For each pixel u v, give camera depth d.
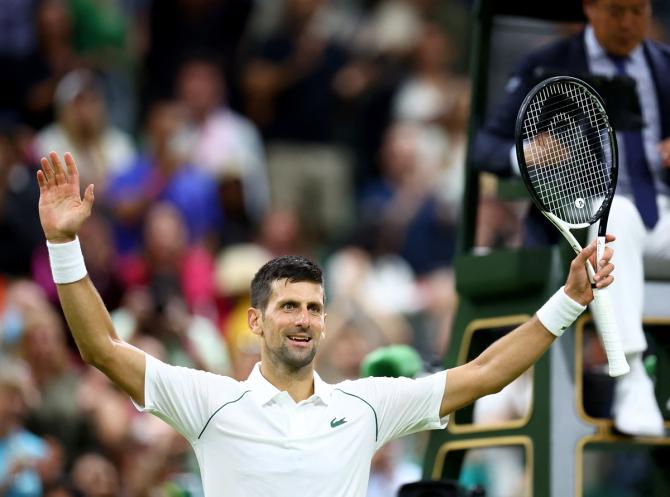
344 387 14.42
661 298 17.11
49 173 13.98
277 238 31.66
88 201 13.91
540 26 18.61
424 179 34.34
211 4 35.69
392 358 18.23
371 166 35.91
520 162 14.66
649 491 18.73
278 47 35.97
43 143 31.02
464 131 35.12
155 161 31.48
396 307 31.45
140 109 34.75
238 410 14.14
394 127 35.91
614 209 16.41
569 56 17.59
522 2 18.50
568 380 16.59
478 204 18.27
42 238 28.91
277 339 14.14
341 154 35.78
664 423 16.86
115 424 24.55
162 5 35.41
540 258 16.83
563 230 14.67
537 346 14.41
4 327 25.58
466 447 17.31
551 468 16.50
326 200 35.12
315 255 33.22
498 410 24.88
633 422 16.22
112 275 28.09
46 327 24.95
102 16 34.44
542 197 15.12
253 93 35.47
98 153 31.44
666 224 17.08
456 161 34.62
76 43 34.16
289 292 14.17
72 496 23.48
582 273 14.28
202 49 35.53
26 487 23.27
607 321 14.33
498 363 14.48
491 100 18.33
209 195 31.77
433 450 17.61
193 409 14.14
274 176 34.94
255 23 36.25
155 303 25.95
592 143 16.41
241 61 35.84
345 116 36.06
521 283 16.97
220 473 14.09
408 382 14.59
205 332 26.56
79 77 32.59
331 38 36.47
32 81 32.94
